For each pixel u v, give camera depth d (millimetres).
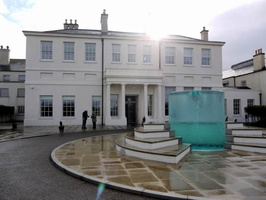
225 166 5402
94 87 20875
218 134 8039
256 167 5266
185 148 6762
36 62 20078
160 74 20812
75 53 20828
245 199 3422
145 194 3781
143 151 6391
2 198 3713
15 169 5605
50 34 20297
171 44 22938
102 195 3830
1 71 34281
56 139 11281
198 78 23297
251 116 21547
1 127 18469
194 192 3730
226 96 23297
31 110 19734
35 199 3672
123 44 21766
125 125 19594
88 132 14586
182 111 8367
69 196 3791
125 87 21172
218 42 23797
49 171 5406
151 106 21922
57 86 20266
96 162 5984
